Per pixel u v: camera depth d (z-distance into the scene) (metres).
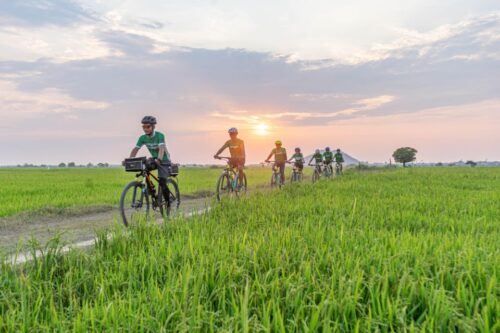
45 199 13.19
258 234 5.24
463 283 3.16
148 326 2.62
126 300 3.02
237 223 6.58
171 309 2.86
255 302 3.02
